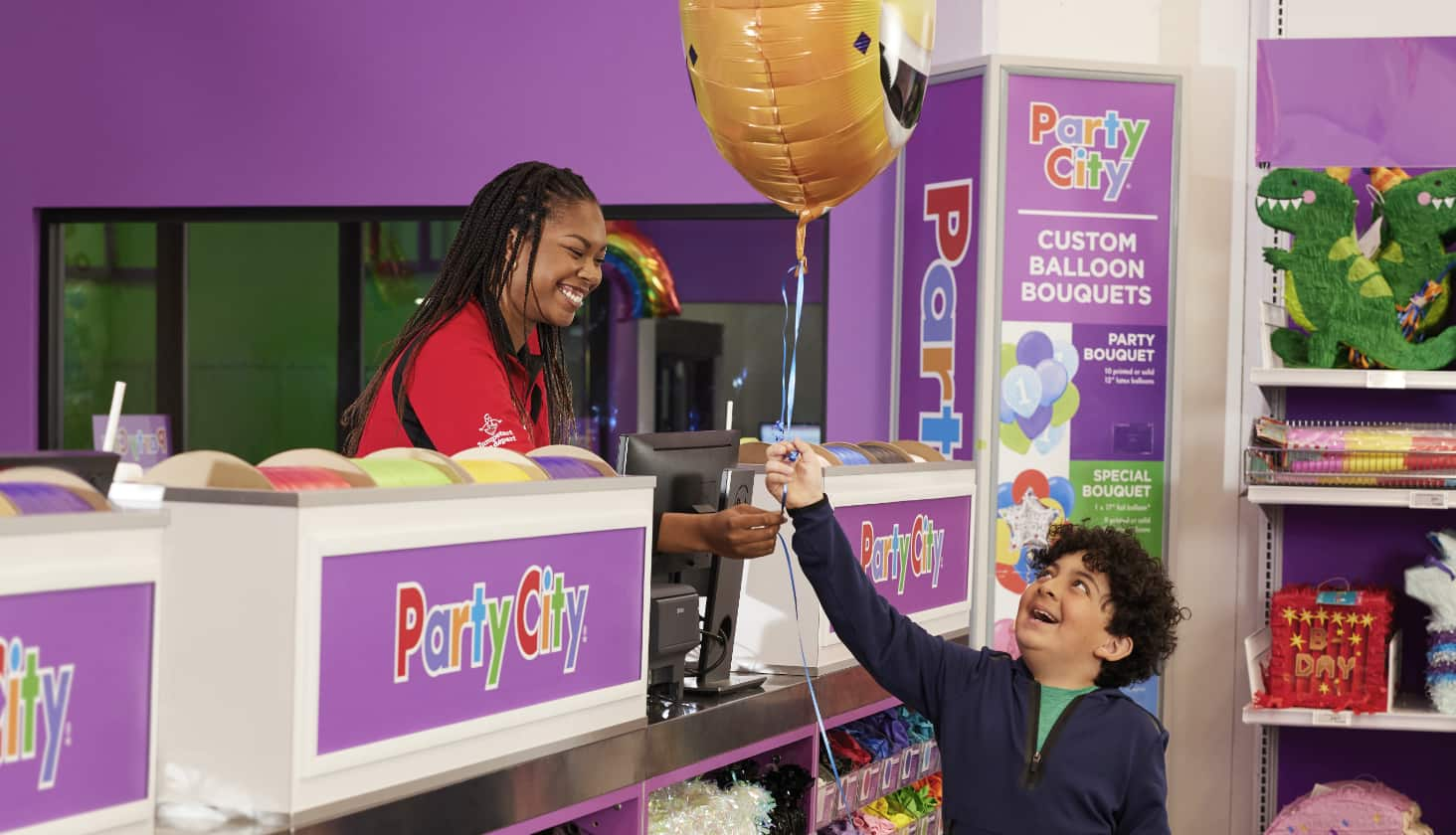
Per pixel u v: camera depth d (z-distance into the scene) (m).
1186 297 4.41
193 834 1.30
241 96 4.91
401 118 4.82
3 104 5.05
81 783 1.16
